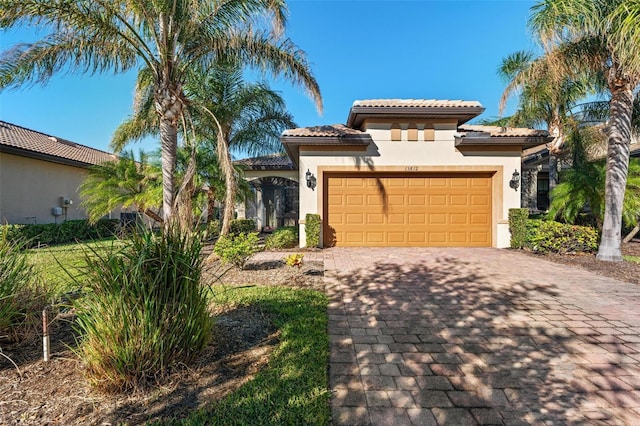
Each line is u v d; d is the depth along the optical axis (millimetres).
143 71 9742
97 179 12078
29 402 2941
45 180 15891
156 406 2920
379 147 12305
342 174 12469
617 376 3545
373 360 3867
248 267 8906
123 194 11531
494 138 11875
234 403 2957
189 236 3939
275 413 2836
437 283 7293
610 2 8188
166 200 9055
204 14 8430
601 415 2926
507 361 3854
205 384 3264
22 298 4285
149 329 3260
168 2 7977
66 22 7535
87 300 3416
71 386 3184
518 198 12188
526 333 4629
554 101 12352
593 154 14680
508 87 12609
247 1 8445
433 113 11891
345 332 4668
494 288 6883
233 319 4973
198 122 12906
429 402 3084
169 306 3453
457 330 4738
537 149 19953
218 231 14484
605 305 5789
